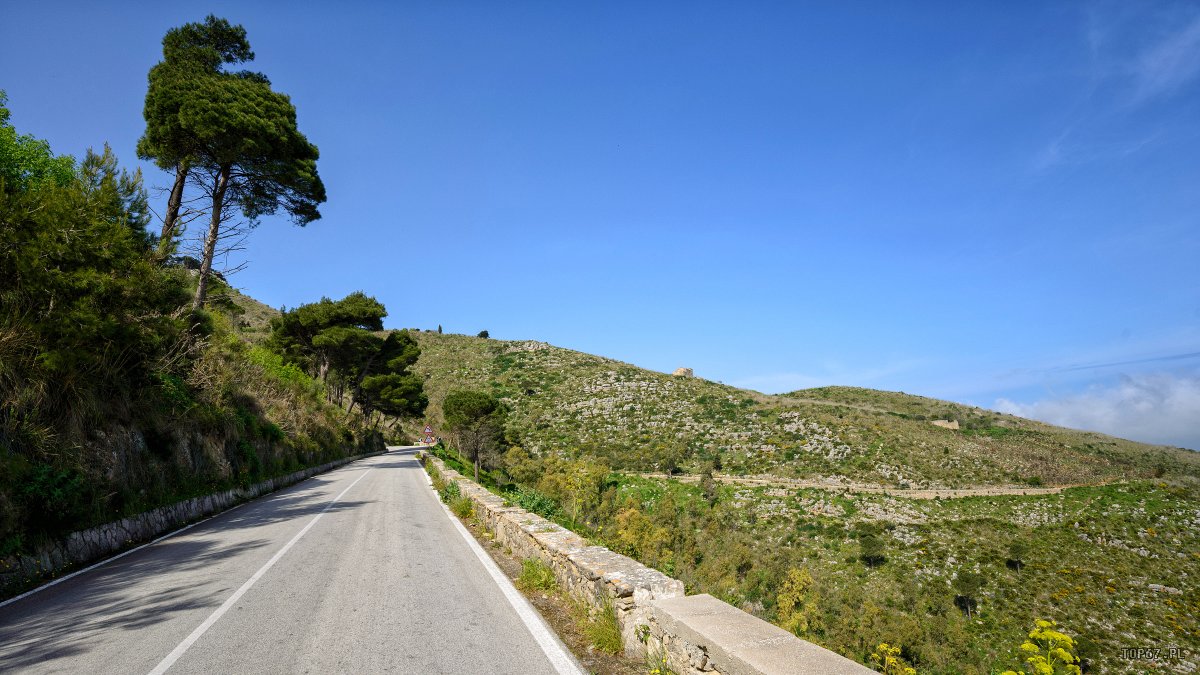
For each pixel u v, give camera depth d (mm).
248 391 22234
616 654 4504
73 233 9891
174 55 20297
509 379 99750
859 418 78750
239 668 4109
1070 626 27922
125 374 12062
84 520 8602
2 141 16016
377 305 40156
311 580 7023
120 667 4152
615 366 110188
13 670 4125
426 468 29828
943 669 24453
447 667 4137
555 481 49906
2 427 8109
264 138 19375
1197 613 28984
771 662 2760
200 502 13320
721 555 38031
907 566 36219
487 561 8320
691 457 65562
